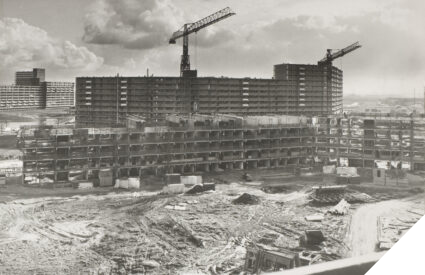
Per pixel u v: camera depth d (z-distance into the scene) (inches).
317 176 3688.5
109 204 2770.7
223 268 1765.5
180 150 3666.3
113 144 3400.6
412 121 3644.2
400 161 3690.9
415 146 3754.9
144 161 3550.7
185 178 3321.9
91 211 2603.3
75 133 3316.9
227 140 3838.6
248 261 1775.3
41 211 2576.3
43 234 2186.3
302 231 2260.1
